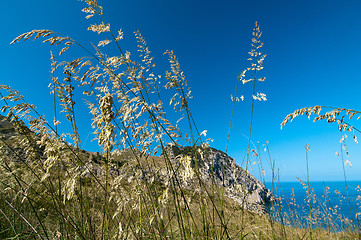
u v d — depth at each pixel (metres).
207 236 2.27
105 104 1.90
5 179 2.36
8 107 2.09
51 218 2.54
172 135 2.21
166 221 2.44
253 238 3.06
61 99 2.29
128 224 2.05
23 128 2.22
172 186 2.16
